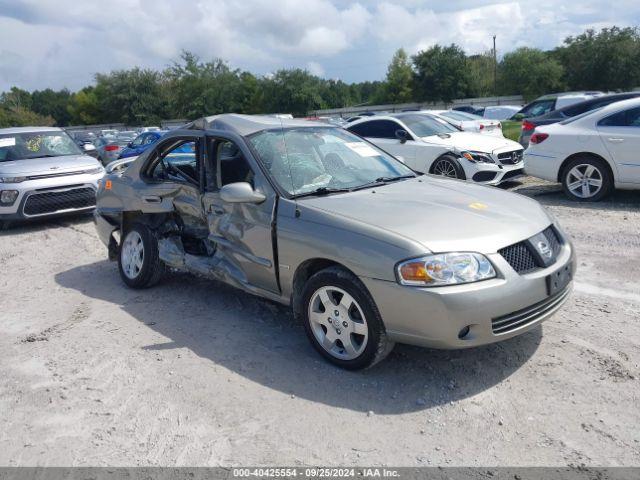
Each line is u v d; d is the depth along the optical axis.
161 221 5.67
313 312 3.98
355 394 3.60
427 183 4.73
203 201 4.95
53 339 4.74
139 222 5.78
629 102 8.34
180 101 69.19
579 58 54.81
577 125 8.73
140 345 4.50
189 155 5.28
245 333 4.61
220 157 4.95
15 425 3.48
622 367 3.70
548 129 9.05
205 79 67.38
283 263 4.13
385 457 2.98
